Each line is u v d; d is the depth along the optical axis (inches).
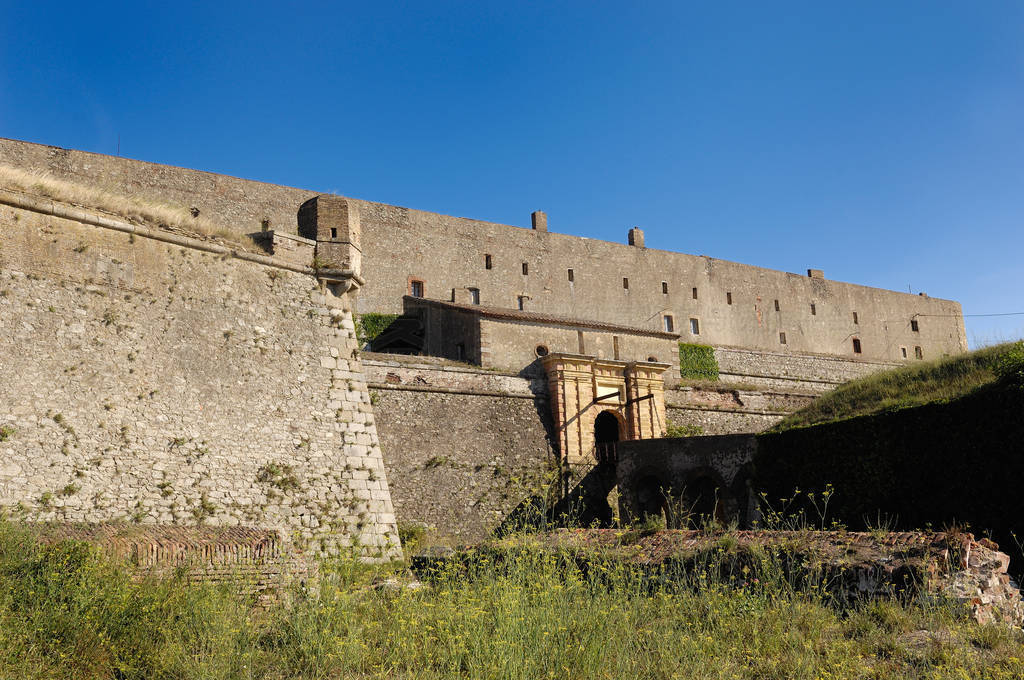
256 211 1611.7
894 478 809.5
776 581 473.1
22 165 1343.5
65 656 370.9
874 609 433.4
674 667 365.1
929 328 2824.8
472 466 1224.2
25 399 649.0
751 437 1021.8
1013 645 383.9
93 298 719.7
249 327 831.1
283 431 813.2
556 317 1640.0
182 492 713.6
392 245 1820.9
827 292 2623.0
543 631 393.4
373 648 411.5
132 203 797.2
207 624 410.3
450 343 1533.0
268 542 647.1
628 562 577.6
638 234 2304.4
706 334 2313.0
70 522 629.0
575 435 1379.2
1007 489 692.7
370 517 834.2
